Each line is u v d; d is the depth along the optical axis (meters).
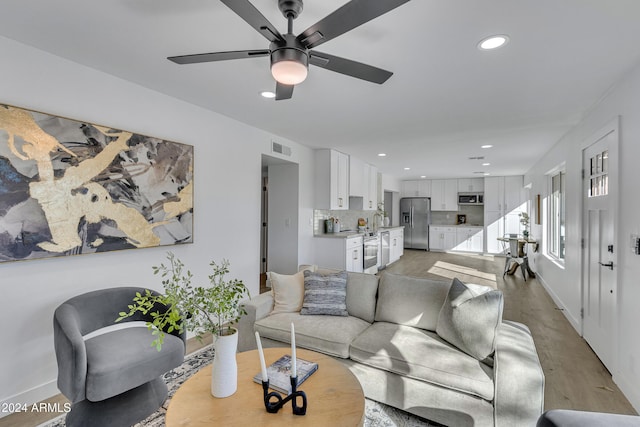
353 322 2.37
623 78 2.26
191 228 2.91
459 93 2.61
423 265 7.23
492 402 1.62
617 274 2.28
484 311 1.83
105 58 2.09
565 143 3.88
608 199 2.52
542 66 2.12
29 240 1.91
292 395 1.25
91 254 2.25
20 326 1.93
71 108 2.13
